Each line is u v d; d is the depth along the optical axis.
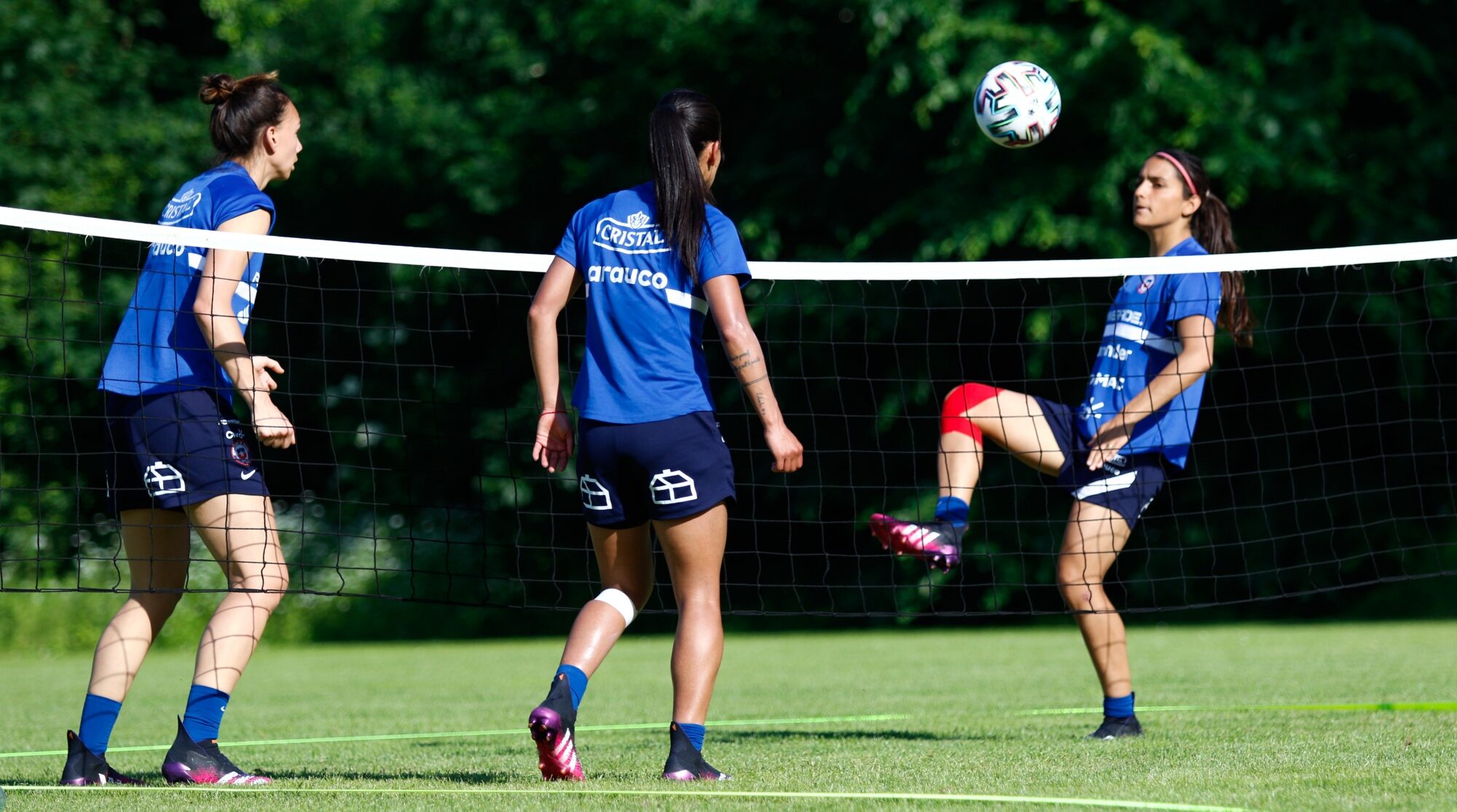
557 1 68.31
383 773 13.75
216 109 14.57
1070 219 55.62
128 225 13.57
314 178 67.94
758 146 64.25
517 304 66.38
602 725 20.73
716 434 12.52
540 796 11.20
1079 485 17.70
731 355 12.27
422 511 64.81
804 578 62.88
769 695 25.48
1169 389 17.33
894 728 19.20
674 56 64.31
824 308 59.97
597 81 66.44
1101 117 55.09
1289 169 54.81
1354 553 58.56
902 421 60.28
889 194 62.81
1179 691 23.73
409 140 66.88
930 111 59.38
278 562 13.62
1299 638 40.59
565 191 64.81
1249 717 18.95
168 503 13.23
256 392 13.22
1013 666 32.72
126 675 13.48
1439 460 57.94
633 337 12.43
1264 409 59.00
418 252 15.23
